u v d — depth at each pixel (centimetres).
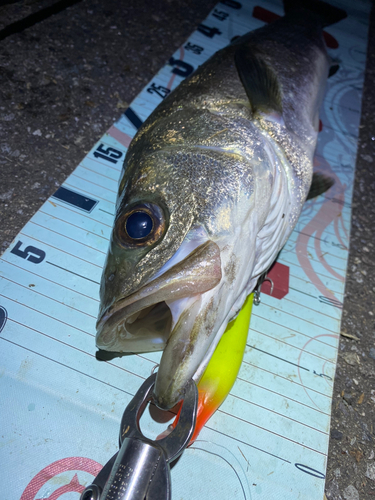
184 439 18
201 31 42
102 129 33
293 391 25
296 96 33
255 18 44
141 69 37
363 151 38
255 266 24
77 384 23
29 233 27
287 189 26
